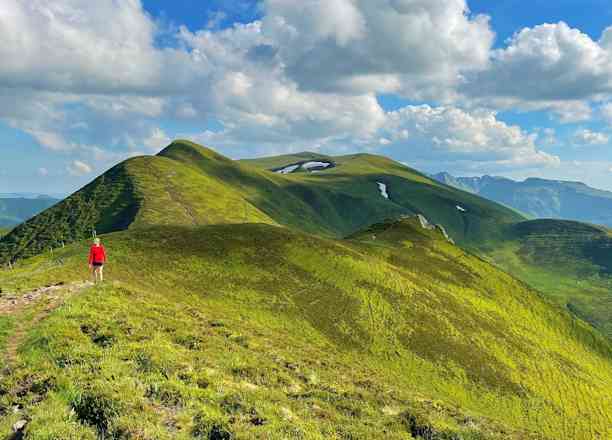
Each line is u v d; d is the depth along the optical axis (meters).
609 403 71.31
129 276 57.41
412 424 20.20
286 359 28.11
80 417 13.57
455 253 126.06
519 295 111.62
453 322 75.31
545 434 56.22
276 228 91.00
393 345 62.44
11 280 38.81
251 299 62.19
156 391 15.60
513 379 66.44
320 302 66.62
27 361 17.61
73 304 26.02
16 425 13.05
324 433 16.06
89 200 193.50
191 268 66.38
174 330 25.89
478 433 21.00
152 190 195.62
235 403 16.19
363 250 105.88
